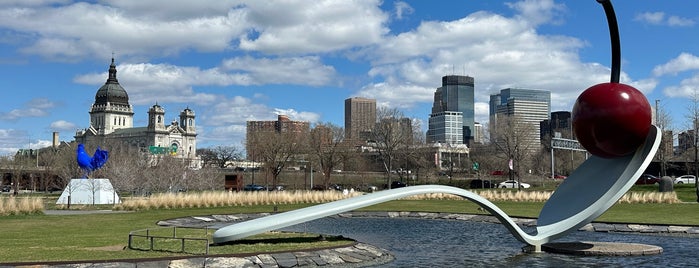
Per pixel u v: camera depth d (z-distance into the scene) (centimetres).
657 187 5366
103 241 1917
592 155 1975
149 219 2967
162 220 2917
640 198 3925
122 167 5994
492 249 1955
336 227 2803
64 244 1834
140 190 5953
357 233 2516
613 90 1770
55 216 3122
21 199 3719
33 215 3191
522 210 3503
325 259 1616
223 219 3275
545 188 6259
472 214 3272
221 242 1695
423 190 1842
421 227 2794
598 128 1778
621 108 1742
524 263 1647
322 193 4650
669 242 2141
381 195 1811
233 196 4150
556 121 15325
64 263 1395
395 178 8881
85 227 2488
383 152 8581
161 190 6234
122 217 3083
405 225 2909
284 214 1764
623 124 1747
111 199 4406
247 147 9300
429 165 8650
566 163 8712
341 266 1594
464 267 1588
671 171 7950
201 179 6406
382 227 2795
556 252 1845
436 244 2108
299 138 8425
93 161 4697
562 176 8219
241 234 1683
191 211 3569
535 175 8631
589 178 1922
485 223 3019
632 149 1817
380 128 7725
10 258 1470
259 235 2030
